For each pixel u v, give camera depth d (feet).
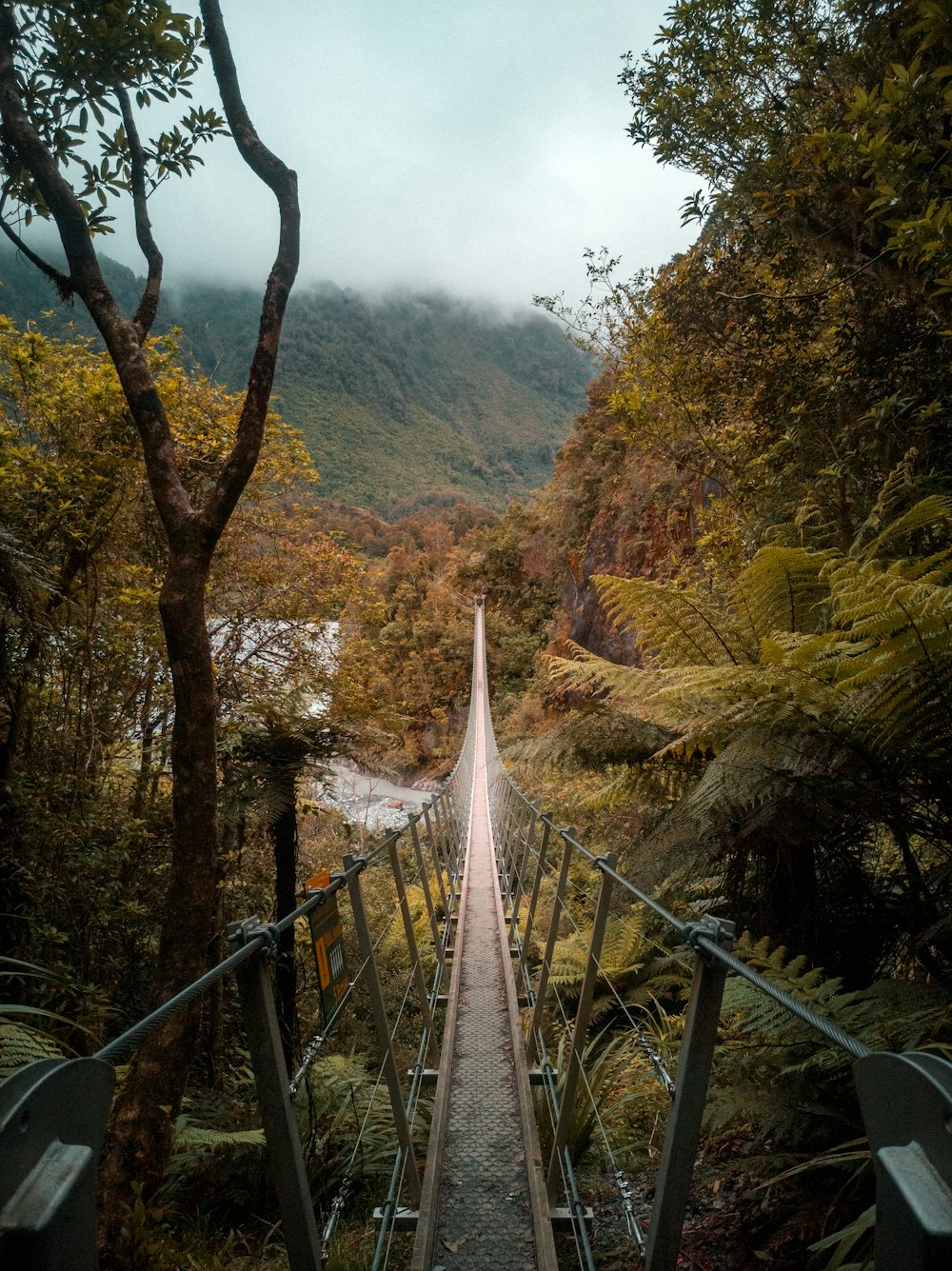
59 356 19.53
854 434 14.14
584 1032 8.04
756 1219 7.51
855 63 13.09
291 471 28.81
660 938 16.55
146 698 22.06
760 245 16.48
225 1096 16.80
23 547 15.38
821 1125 7.06
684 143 15.58
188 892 10.72
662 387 22.36
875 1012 6.79
